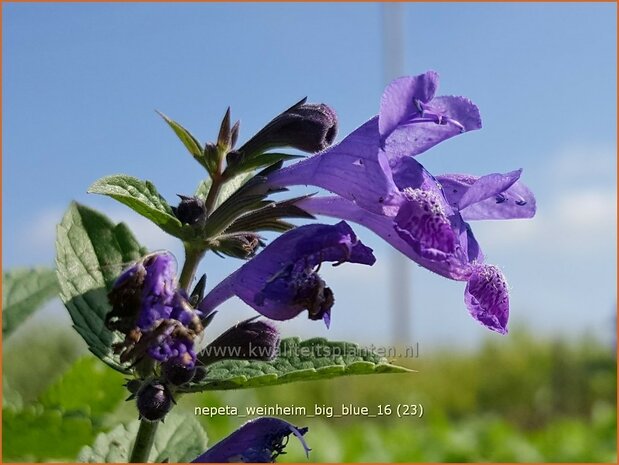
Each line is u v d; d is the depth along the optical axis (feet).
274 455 0.29
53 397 0.39
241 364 0.30
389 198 0.26
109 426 0.37
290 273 0.26
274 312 0.26
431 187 0.26
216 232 0.28
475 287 0.27
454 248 0.25
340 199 0.29
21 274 0.39
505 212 0.30
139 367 0.27
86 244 0.31
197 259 0.28
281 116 0.29
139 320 0.23
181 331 0.23
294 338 0.31
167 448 0.35
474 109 0.28
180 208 0.28
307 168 0.28
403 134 0.27
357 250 0.26
